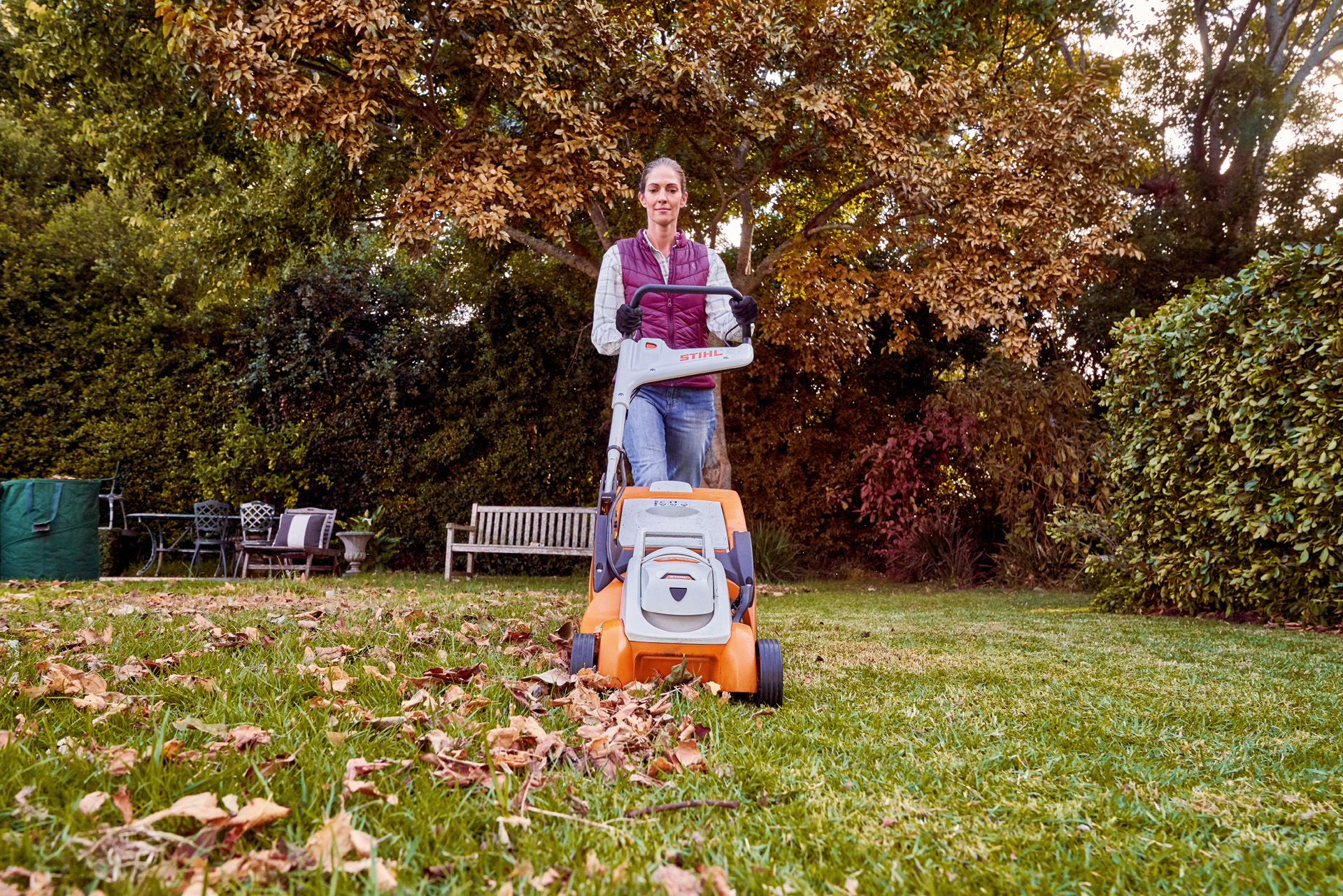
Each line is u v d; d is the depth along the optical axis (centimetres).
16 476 911
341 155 820
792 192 991
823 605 642
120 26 785
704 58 733
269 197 882
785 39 753
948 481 1000
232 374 988
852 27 778
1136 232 1014
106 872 108
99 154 1163
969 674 305
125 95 847
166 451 955
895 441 970
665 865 118
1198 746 203
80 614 419
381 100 698
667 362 280
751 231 894
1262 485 518
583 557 975
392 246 761
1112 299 980
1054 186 806
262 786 139
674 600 234
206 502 906
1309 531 492
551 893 109
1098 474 858
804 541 1037
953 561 922
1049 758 188
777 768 172
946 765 180
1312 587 489
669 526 261
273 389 971
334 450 984
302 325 973
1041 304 819
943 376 1050
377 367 969
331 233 894
